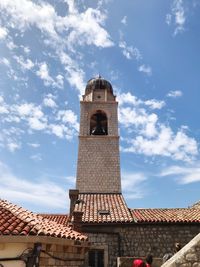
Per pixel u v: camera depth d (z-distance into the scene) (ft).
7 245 24.95
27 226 26.71
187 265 15.67
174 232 44.83
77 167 73.31
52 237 26.35
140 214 50.83
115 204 55.57
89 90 88.28
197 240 16.29
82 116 81.00
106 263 41.63
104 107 82.53
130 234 44.52
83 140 77.20
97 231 44.09
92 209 51.55
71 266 29.76
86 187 70.28
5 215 29.30
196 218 45.83
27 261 24.59
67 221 51.78
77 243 29.91
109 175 72.13
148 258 23.41
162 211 54.19
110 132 78.69
